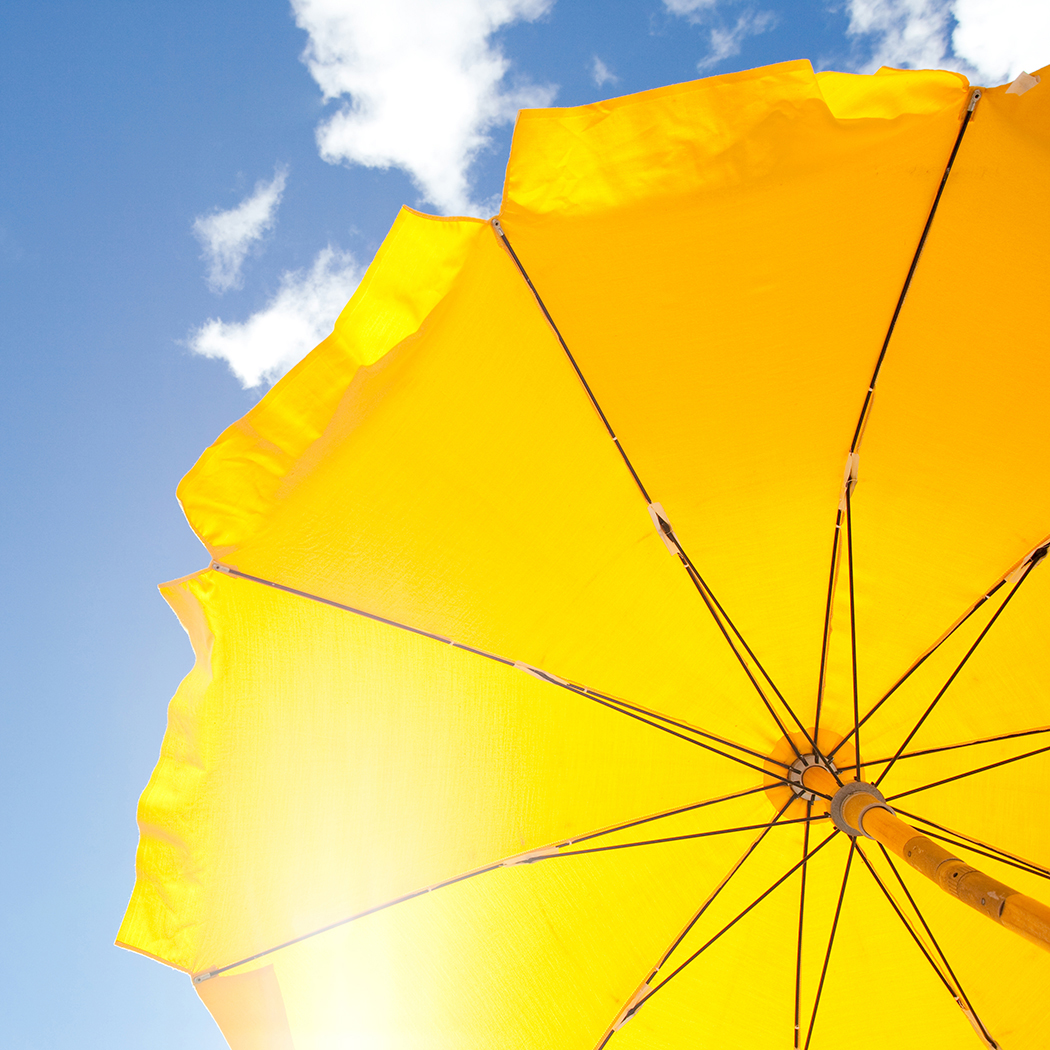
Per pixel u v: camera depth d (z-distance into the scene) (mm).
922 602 2166
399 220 2006
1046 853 2184
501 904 2199
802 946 2215
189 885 2135
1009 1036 2195
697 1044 2180
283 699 2158
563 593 2172
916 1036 2209
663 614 2191
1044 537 2105
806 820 2219
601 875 2215
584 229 1979
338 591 2137
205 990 2113
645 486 2127
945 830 2209
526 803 2213
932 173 1944
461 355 2047
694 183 1949
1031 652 2158
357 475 2088
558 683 2201
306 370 2031
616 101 1936
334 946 2158
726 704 2225
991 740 2191
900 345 2047
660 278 2012
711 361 2061
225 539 2090
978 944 2215
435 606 2162
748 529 2156
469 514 2125
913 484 2115
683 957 2195
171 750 2158
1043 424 2055
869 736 2217
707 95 1927
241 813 2154
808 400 2082
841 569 2170
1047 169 1924
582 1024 2182
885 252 1994
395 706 2184
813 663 2215
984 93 1889
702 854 2229
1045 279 1982
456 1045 2152
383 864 2176
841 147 1926
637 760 2230
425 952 2176
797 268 2004
